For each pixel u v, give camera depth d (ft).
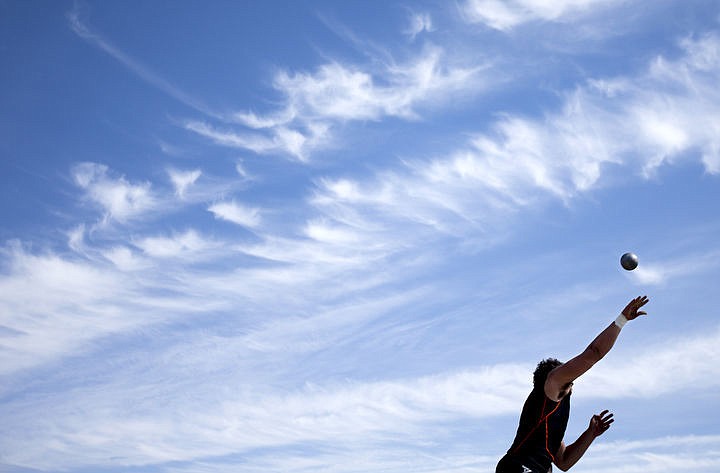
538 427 25.62
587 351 24.88
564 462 28.22
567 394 25.82
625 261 25.03
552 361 26.27
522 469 25.54
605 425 28.19
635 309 24.70
